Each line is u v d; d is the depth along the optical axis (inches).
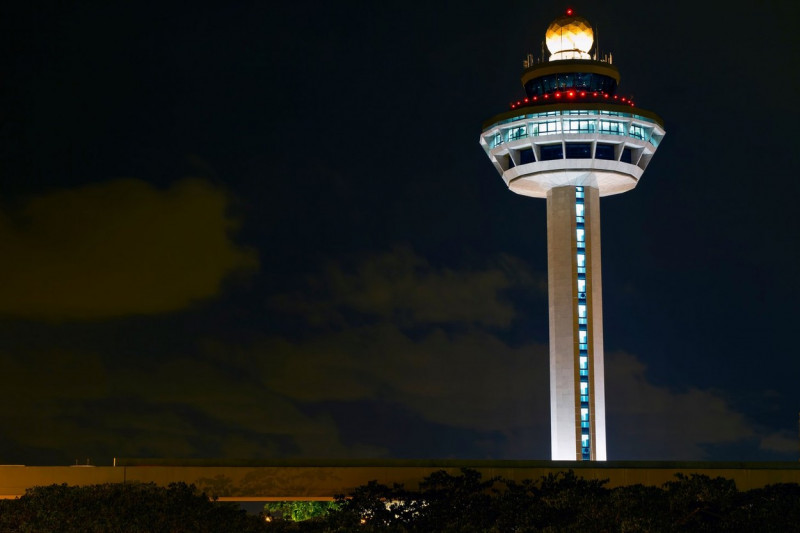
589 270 5880.9
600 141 5851.4
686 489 3331.7
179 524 3353.8
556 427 5782.5
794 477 4323.3
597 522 3095.5
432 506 3690.9
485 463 4237.2
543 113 5861.2
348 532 3316.9
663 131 6043.3
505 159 6161.4
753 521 3105.3
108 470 4025.6
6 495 3922.2
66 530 3147.1
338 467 4180.6
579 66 5935.0
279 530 3543.3
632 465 4340.6
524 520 3282.5
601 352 5846.5
